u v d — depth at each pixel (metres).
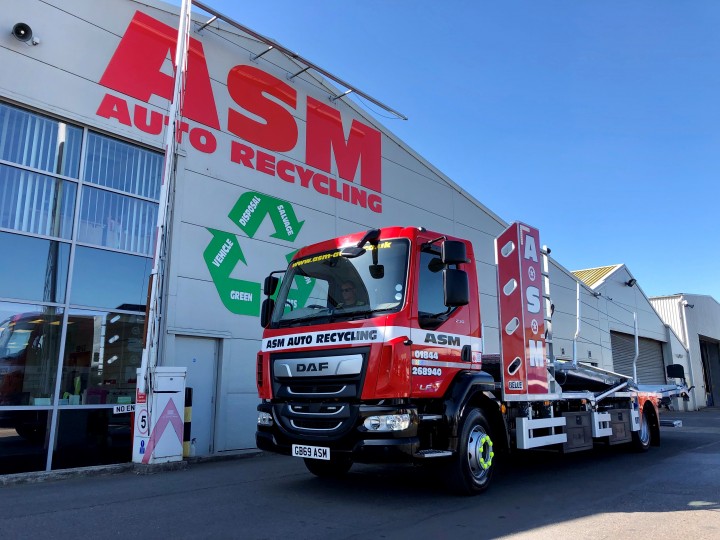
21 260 9.07
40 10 9.50
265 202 12.62
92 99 10.02
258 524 5.16
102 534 4.84
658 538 4.74
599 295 25.48
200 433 10.87
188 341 10.90
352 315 6.13
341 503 6.06
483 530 4.97
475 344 6.84
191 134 11.42
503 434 7.03
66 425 9.20
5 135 9.07
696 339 37.69
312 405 6.02
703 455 10.46
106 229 10.17
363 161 15.48
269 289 7.46
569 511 5.71
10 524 5.19
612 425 9.77
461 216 19.02
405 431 5.58
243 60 12.70
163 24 11.27
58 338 9.31
